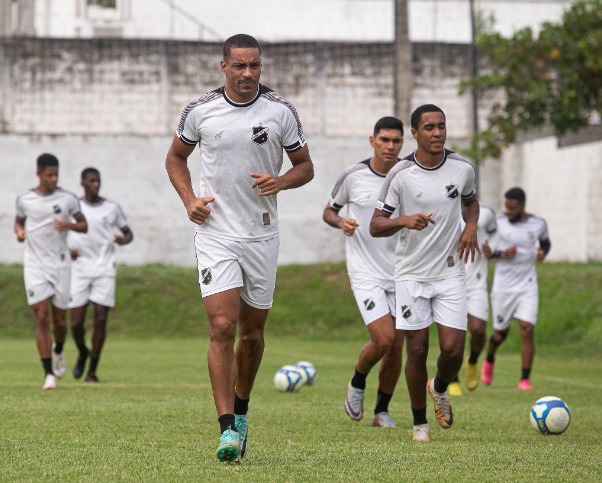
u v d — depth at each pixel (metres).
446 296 20.95
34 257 32.69
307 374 33.34
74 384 33.91
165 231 73.44
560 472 16.42
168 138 73.75
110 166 73.12
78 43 74.75
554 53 56.03
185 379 36.28
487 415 25.95
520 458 17.95
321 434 21.42
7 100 74.12
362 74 76.94
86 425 22.05
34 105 74.44
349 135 76.00
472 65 74.62
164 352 50.56
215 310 16.89
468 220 21.09
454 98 78.44
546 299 58.56
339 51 76.75
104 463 16.52
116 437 20.05
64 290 33.38
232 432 16.11
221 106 17.19
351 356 49.16
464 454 18.34
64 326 34.41
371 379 37.59
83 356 36.38
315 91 76.75
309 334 61.34
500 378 39.53
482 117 78.81
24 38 74.25
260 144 17.19
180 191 17.47
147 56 75.50
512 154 78.88
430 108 20.77
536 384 36.81
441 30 100.81
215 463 16.56
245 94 17.12
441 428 23.17
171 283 66.06
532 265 35.97
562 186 72.62
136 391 31.22
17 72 74.25
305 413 25.64
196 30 82.94
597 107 56.19
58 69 74.69
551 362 47.81
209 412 25.05
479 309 33.03
